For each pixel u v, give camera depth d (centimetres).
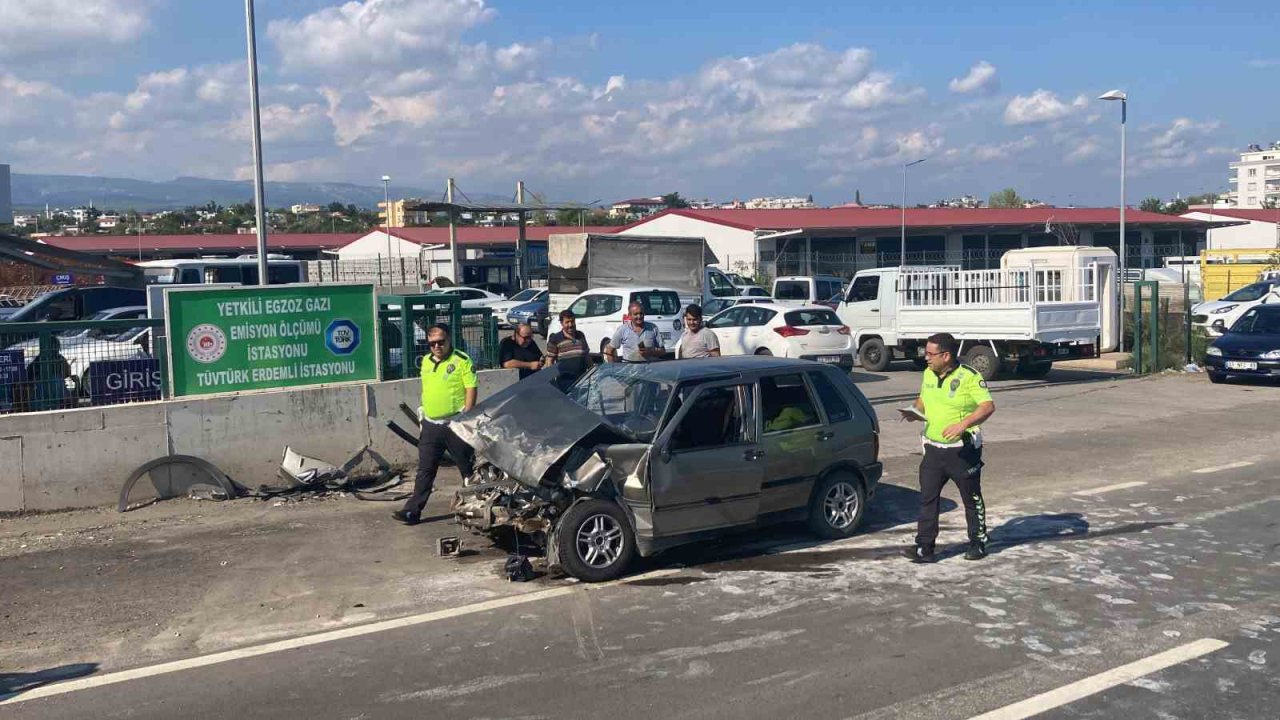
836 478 924
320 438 1198
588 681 600
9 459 1030
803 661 627
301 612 746
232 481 1120
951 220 5806
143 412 1092
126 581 828
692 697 575
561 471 815
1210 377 2062
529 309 3250
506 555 888
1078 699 568
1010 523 978
